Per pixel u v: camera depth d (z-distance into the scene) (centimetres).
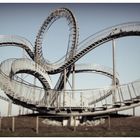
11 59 3719
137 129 2408
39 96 3256
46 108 3275
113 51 3819
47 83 4303
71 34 4175
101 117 3269
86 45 3969
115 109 3075
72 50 4088
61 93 3369
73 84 4216
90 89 3189
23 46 4641
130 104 3033
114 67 3775
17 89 3238
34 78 4409
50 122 3169
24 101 3194
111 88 3097
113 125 2709
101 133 2214
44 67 4419
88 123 3123
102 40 3891
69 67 4334
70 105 3195
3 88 3209
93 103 3328
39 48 4606
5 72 3581
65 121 3244
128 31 3741
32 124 2869
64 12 4362
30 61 4069
